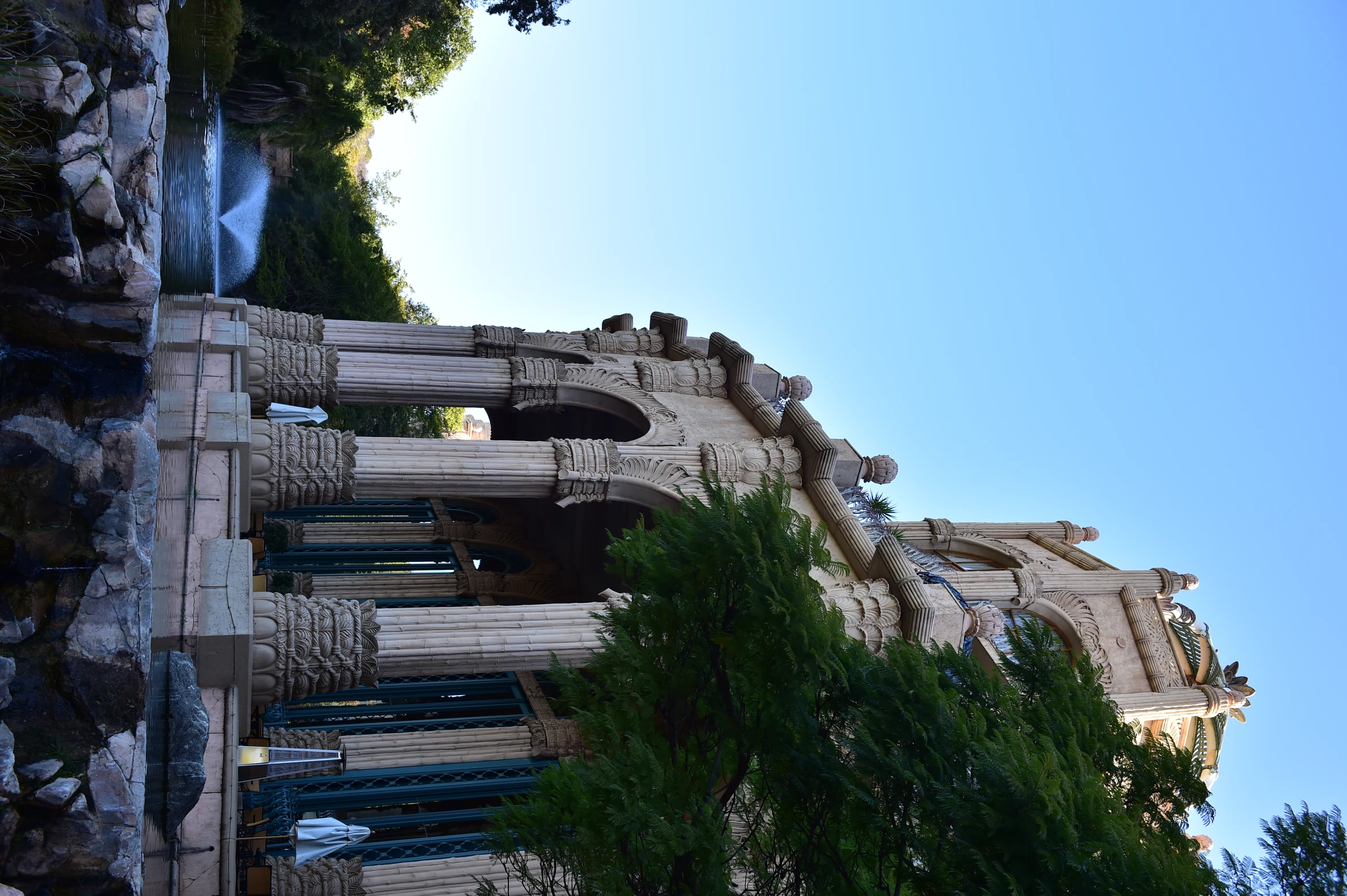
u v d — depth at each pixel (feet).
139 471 23.40
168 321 41.52
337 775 47.29
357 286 124.77
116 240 22.84
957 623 52.65
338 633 39.65
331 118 122.31
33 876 19.81
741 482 58.23
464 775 50.08
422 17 112.98
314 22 94.27
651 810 27.53
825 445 58.39
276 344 59.11
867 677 32.48
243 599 34.45
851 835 32.09
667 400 67.82
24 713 20.99
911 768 29.53
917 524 71.87
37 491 22.29
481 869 42.11
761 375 74.90
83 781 20.71
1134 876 25.45
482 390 65.51
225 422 43.14
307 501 48.73
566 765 29.58
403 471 50.62
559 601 76.59
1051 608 62.54
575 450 55.36
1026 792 25.98
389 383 62.80
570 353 73.92
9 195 21.72
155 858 25.09
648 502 56.44
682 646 34.47
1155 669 62.90
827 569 34.04
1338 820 26.66
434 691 57.11
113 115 23.66
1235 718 65.16
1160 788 33.65
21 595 21.74
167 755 25.58
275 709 51.44
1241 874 26.76
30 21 22.27
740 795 35.19
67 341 23.20
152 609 25.16
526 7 92.07
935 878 27.66
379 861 43.80
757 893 31.86
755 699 32.17
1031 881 25.54
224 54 81.30
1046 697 35.70
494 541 81.92
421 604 73.00
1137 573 65.72
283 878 39.42
